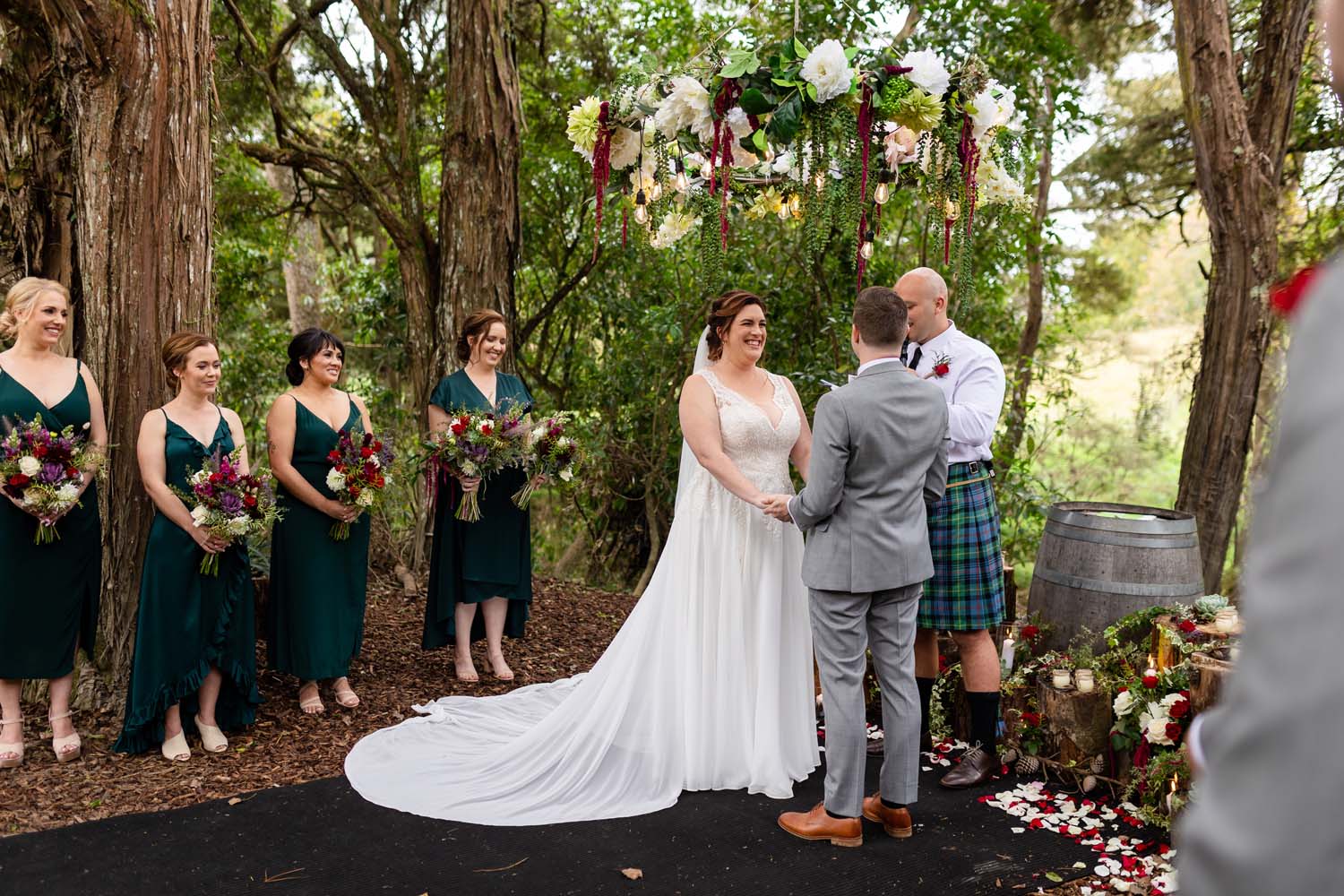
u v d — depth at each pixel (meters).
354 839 2.90
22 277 4.33
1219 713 0.44
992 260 6.81
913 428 2.85
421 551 6.00
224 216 8.17
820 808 3.02
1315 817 0.37
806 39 5.91
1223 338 5.50
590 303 7.36
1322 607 0.38
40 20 4.09
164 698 3.38
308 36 6.51
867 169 3.38
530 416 4.48
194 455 3.49
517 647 4.99
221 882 2.63
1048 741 3.49
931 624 3.51
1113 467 10.65
